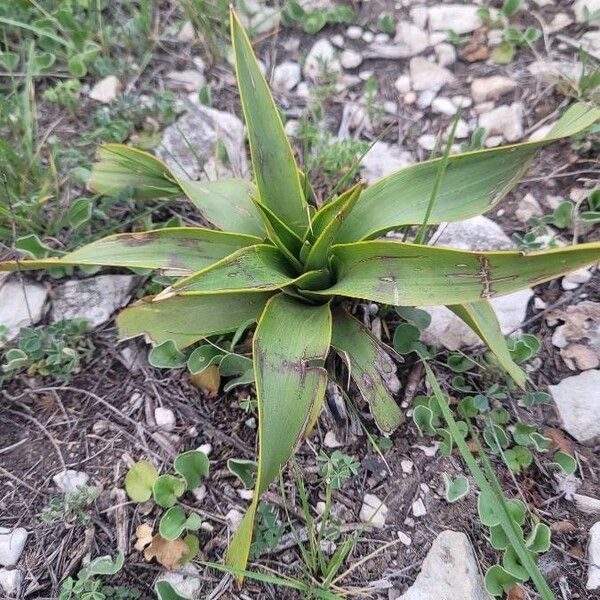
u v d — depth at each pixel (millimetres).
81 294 592
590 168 653
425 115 723
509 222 637
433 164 485
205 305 519
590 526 472
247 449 510
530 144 452
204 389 538
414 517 478
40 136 701
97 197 627
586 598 443
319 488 492
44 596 448
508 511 430
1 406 536
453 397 530
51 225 620
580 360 548
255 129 501
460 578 438
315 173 659
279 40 794
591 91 689
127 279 602
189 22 791
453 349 551
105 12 807
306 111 694
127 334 520
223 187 564
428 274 423
